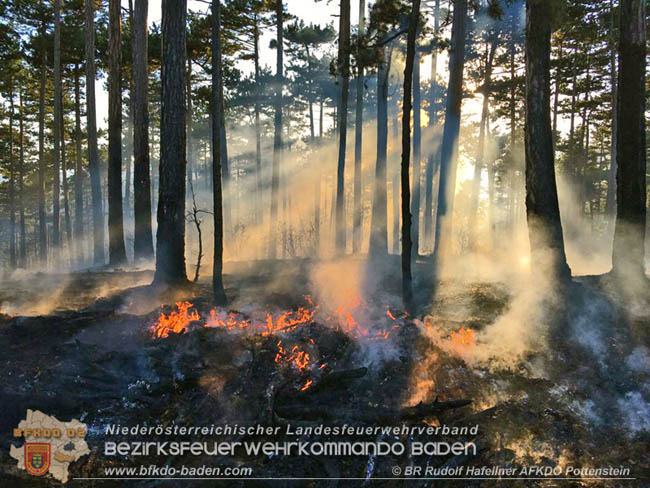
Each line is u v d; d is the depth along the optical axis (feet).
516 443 17.92
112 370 21.26
